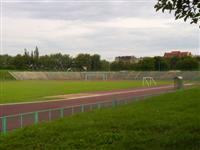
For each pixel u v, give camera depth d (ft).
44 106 185.26
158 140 67.00
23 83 481.46
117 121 96.22
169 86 398.21
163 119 97.04
